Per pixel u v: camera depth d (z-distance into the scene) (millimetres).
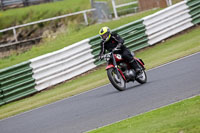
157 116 16844
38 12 69375
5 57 53844
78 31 58812
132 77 26922
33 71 39656
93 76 39562
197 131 13180
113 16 64875
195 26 50812
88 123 19438
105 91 28938
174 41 46250
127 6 66438
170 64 32812
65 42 53906
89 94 29578
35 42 58125
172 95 20656
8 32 63438
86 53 42781
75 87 35875
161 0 59469
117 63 26719
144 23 46625
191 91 20391
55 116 24000
